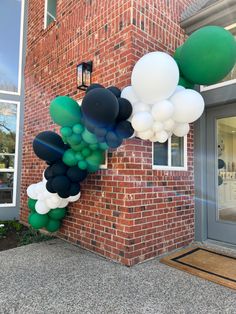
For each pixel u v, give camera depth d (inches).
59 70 201.0
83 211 163.5
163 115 109.6
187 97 110.3
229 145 165.0
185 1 177.6
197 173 174.4
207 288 110.3
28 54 255.9
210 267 129.2
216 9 154.6
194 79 115.8
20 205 248.5
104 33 157.1
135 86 108.0
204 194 173.0
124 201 135.6
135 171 137.5
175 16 167.8
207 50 103.6
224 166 167.2
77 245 167.2
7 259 143.8
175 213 159.6
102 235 148.4
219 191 169.6
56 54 206.4
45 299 101.0
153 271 127.0
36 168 225.9
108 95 103.8
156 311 93.4
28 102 250.4
